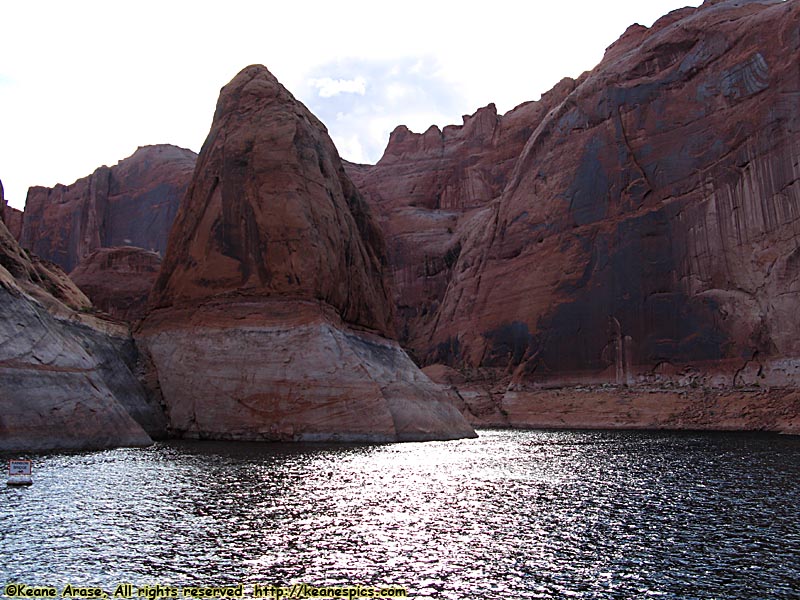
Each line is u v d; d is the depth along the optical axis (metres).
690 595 12.68
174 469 26.06
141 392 43.00
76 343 37.66
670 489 23.94
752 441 46.38
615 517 18.92
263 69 56.62
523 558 14.86
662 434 55.81
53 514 17.44
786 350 61.50
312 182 50.66
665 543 16.16
